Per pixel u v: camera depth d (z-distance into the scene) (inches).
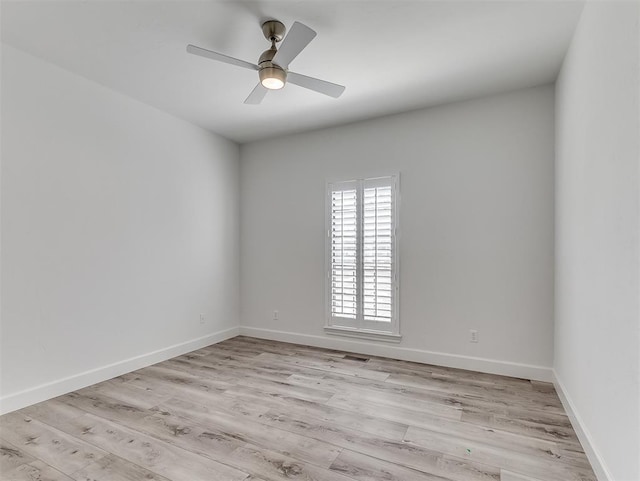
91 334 115.5
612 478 61.4
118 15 83.2
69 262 109.6
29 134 100.0
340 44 94.7
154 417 92.9
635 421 52.6
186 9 81.0
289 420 91.4
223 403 101.6
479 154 127.9
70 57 102.0
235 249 180.7
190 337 153.6
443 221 133.6
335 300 155.1
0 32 89.9
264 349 156.3
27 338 99.3
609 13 63.6
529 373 119.6
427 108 136.9
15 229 97.0
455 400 103.3
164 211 141.9
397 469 71.1
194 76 113.3
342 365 134.5
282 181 170.9
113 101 122.7
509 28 87.6
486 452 76.9
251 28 88.3
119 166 124.7
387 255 142.9
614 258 61.1
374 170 147.2
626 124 56.0
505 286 123.7
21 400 97.4
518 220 121.8
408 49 97.3
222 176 172.1
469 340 129.2
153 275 137.1
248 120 150.8
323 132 160.2
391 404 100.9
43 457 74.9
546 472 70.1
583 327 80.0
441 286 133.9
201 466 72.0
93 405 99.8
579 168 83.4
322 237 160.1
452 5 79.3
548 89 117.6
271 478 68.2
